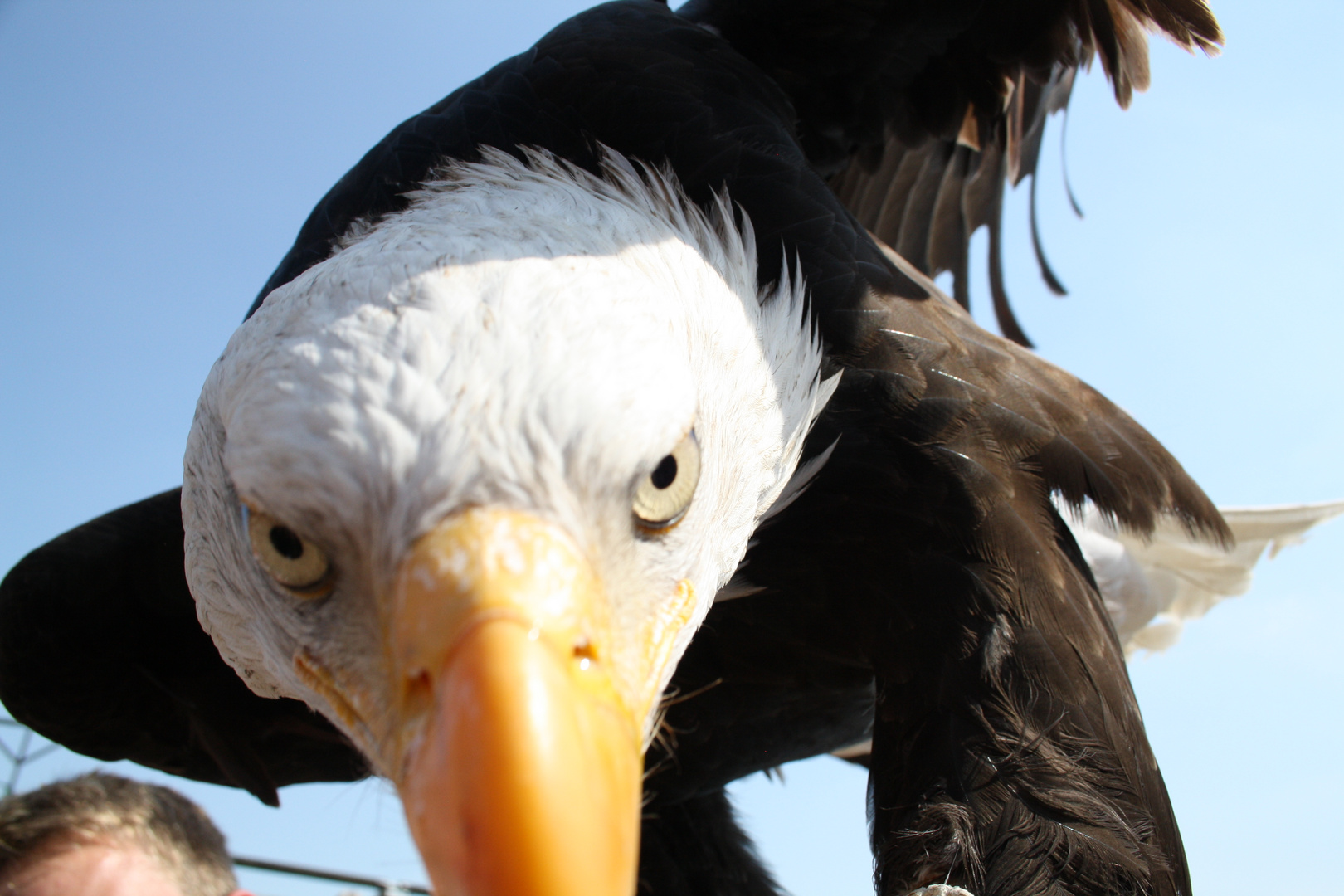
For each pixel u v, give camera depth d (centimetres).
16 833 44
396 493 35
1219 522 46
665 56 47
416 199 43
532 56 47
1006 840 40
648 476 37
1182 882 41
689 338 39
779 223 44
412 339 36
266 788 51
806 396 43
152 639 49
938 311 45
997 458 43
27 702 50
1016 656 42
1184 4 49
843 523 43
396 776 36
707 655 47
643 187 43
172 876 45
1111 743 41
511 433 35
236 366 38
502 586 34
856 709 51
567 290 37
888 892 40
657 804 53
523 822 33
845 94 54
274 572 37
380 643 36
